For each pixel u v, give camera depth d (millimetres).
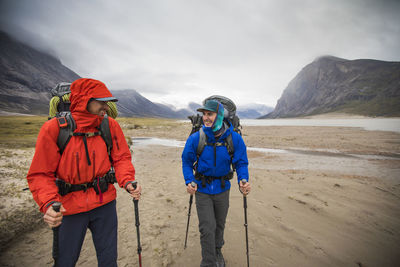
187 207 4723
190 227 3832
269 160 10930
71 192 1743
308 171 8438
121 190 5781
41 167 1572
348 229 3771
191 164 2604
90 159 1765
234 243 3324
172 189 5984
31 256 2963
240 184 2369
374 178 7320
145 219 4121
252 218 4176
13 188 4312
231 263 2852
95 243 1893
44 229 3686
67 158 1688
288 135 26703
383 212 4465
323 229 3766
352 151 13852
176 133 31531
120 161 1987
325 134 27047
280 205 4797
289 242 3359
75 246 1735
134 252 3076
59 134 1665
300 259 2953
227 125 2559
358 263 2875
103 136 1857
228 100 2725
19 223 3523
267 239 3441
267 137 23734
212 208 2465
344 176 7613
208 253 2320
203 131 2461
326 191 5766
